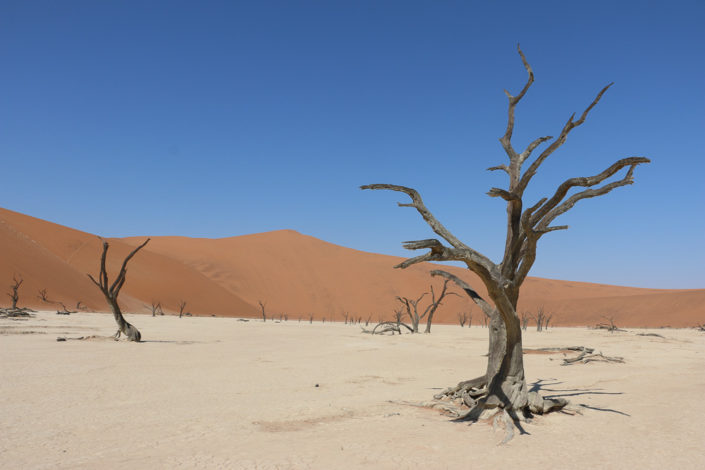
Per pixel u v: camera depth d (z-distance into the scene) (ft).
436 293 436.76
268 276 454.81
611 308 390.01
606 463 21.07
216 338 107.65
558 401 31.60
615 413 31.45
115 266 358.64
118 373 47.60
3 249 273.54
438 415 30.60
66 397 34.73
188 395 36.68
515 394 28.89
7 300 230.27
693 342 125.08
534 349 89.04
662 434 26.22
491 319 30.40
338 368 56.03
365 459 21.15
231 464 20.30
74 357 60.03
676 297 374.02
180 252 479.41
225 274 445.37
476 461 21.08
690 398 37.32
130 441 23.80
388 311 414.00
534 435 25.84
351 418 29.53
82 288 289.74
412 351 81.56
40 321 150.61
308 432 25.99
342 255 505.25
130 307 295.48
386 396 37.32
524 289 485.97
